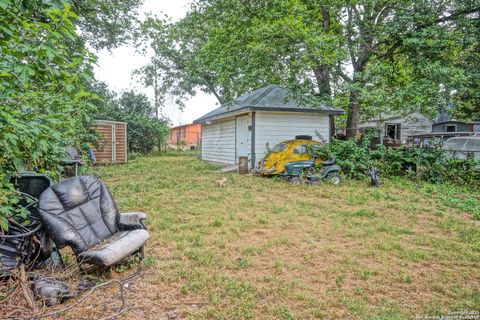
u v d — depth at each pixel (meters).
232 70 11.87
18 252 3.31
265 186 9.80
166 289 3.33
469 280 3.68
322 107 13.36
